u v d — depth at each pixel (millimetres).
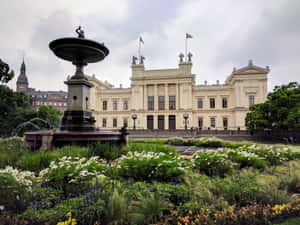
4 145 7664
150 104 59438
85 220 3230
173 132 40188
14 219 3238
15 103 41469
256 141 31828
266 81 52281
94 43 10117
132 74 60000
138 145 10352
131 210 3469
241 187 4426
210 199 3883
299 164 7480
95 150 8094
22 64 114250
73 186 4363
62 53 10773
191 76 56250
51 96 102875
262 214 3600
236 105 53469
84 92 10984
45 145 8633
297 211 3805
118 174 5355
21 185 3650
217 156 6637
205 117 57562
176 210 3582
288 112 29859
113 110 62312
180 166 5715
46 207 3609
